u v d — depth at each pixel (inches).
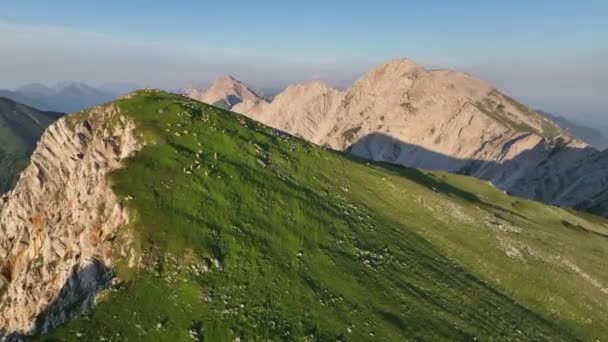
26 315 2033.7
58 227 2279.8
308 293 1726.1
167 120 2549.2
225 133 2573.8
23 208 2896.2
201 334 1418.6
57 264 2081.7
